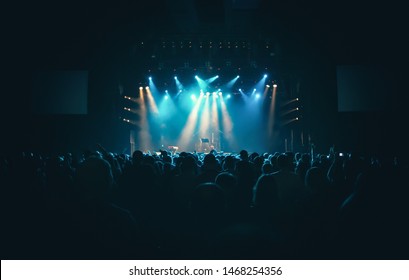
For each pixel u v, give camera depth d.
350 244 3.43
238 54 20.66
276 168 7.18
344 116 17.39
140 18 17.12
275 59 20.56
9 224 2.97
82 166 2.74
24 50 14.79
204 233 2.97
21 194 3.79
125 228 2.70
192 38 20.19
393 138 15.86
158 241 3.99
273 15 17.12
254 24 18.31
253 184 4.76
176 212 4.61
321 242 3.74
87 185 2.72
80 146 17.17
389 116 16.12
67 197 3.39
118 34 17.61
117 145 19.95
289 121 24.31
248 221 4.08
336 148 17.66
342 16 15.18
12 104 14.70
